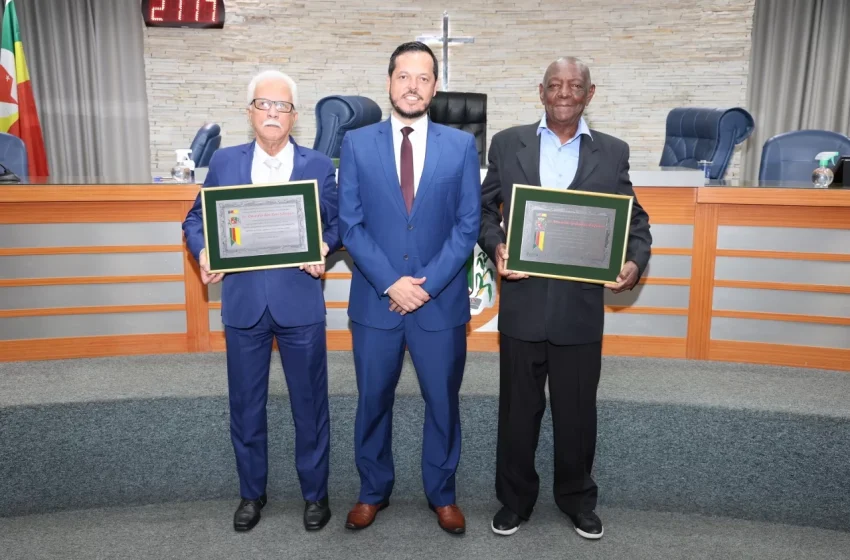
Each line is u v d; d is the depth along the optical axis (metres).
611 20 6.03
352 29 6.06
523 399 2.23
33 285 2.99
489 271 3.09
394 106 2.09
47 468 2.52
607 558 2.26
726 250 3.00
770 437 2.47
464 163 2.13
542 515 2.52
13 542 2.35
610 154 2.16
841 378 2.84
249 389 2.27
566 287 2.17
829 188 2.88
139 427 2.57
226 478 2.64
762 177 3.89
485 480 2.63
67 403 2.51
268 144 2.16
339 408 2.61
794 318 2.97
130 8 6.08
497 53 6.11
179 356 3.08
